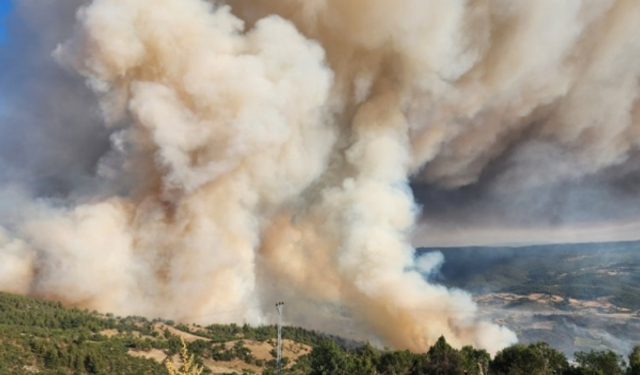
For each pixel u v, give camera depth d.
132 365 67.06
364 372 56.38
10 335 69.69
